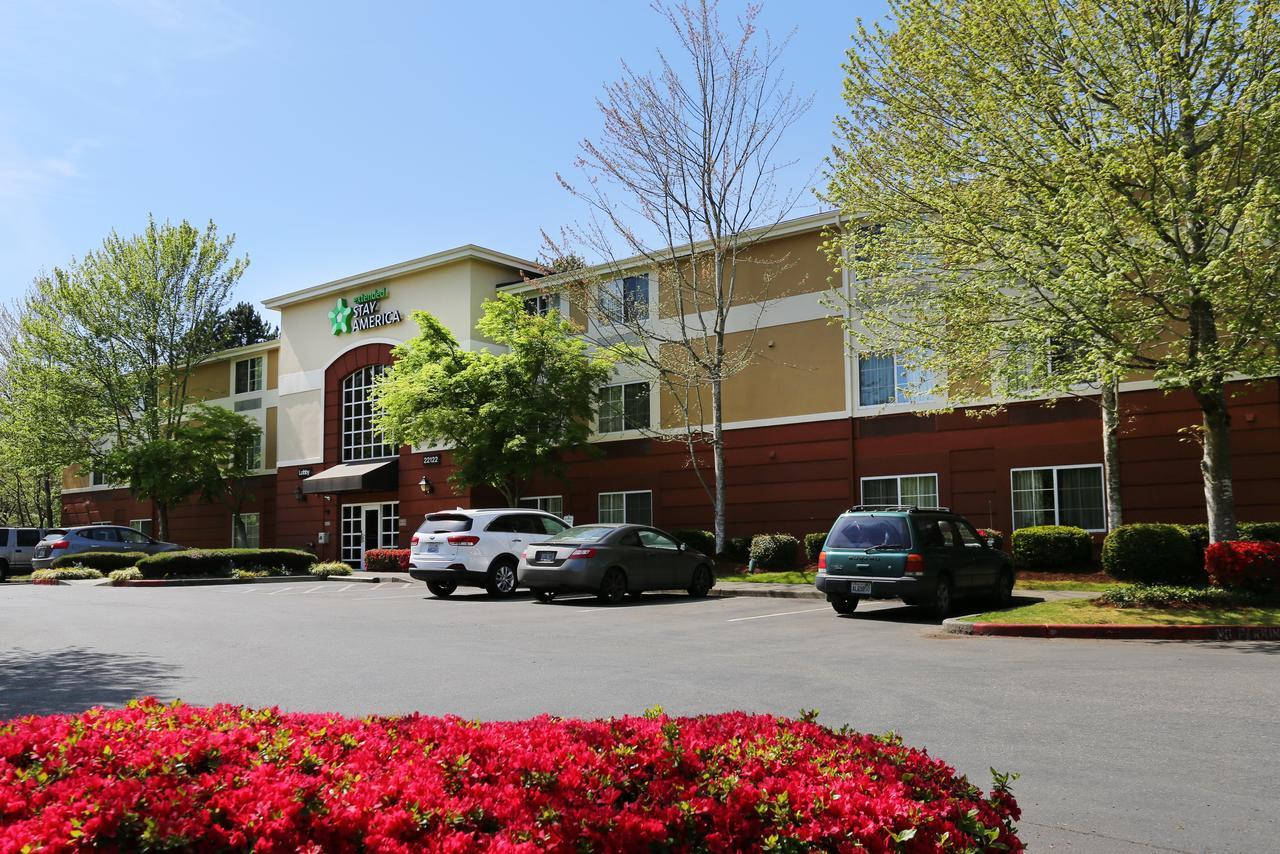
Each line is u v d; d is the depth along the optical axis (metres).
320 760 3.58
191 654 11.02
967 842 3.29
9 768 3.20
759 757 3.81
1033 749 6.47
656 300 27.47
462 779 3.49
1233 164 13.20
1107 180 13.24
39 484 49.88
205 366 42.53
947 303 16.30
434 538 19.77
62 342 37.88
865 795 3.45
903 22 16.27
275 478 38.50
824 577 15.23
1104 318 13.25
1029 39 14.51
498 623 14.41
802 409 24.88
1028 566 20.14
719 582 21.34
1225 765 6.05
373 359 33.47
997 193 15.09
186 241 39.19
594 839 2.99
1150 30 13.45
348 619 15.10
